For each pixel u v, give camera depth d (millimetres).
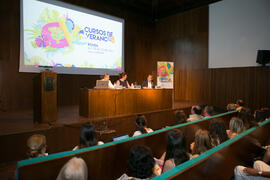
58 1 5828
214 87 7504
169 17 8875
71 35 6141
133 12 8367
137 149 1241
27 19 5270
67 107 5961
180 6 7879
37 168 1401
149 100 5070
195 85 8062
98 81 4148
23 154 3070
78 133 3684
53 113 3672
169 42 8898
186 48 8320
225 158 1696
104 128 4020
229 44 7125
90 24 6598
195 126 2953
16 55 5367
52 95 3660
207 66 7719
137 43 8609
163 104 5449
